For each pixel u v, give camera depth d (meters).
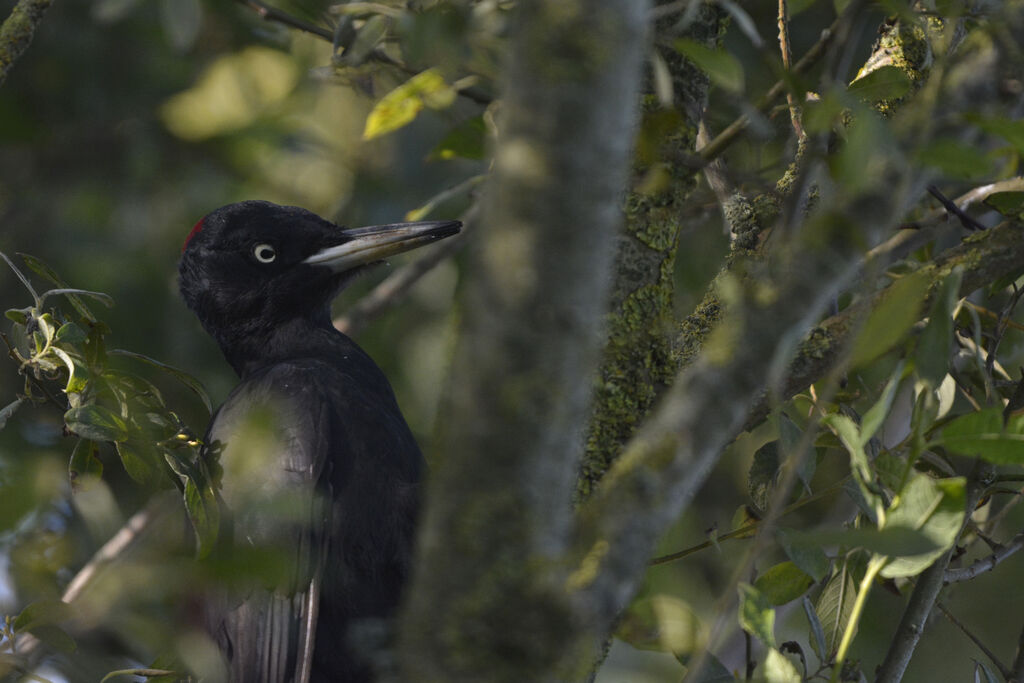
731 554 10.64
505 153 3.21
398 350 12.30
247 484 7.12
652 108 5.52
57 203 13.11
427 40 6.48
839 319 5.37
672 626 4.92
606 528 3.46
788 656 5.76
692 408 3.53
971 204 6.82
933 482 4.04
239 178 13.53
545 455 3.29
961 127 3.79
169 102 13.36
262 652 6.95
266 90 13.42
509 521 3.33
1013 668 6.33
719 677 5.64
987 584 10.62
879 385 6.95
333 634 7.29
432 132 12.42
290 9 8.77
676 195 5.64
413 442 7.96
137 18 12.70
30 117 12.66
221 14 12.80
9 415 6.25
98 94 13.05
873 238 3.62
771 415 5.23
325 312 9.20
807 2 5.96
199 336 12.35
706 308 6.17
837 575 6.20
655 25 5.60
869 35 10.80
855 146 3.56
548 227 3.16
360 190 12.83
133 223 13.09
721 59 4.47
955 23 5.40
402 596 7.37
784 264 3.62
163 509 7.75
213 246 9.14
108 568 3.86
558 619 3.38
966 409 7.48
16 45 7.11
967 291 5.55
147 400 6.30
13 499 3.56
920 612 5.86
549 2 3.20
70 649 5.49
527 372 3.22
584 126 3.15
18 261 12.79
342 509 7.44
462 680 3.38
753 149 6.50
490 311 3.22
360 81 8.91
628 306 5.62
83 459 6.37
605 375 5.59
